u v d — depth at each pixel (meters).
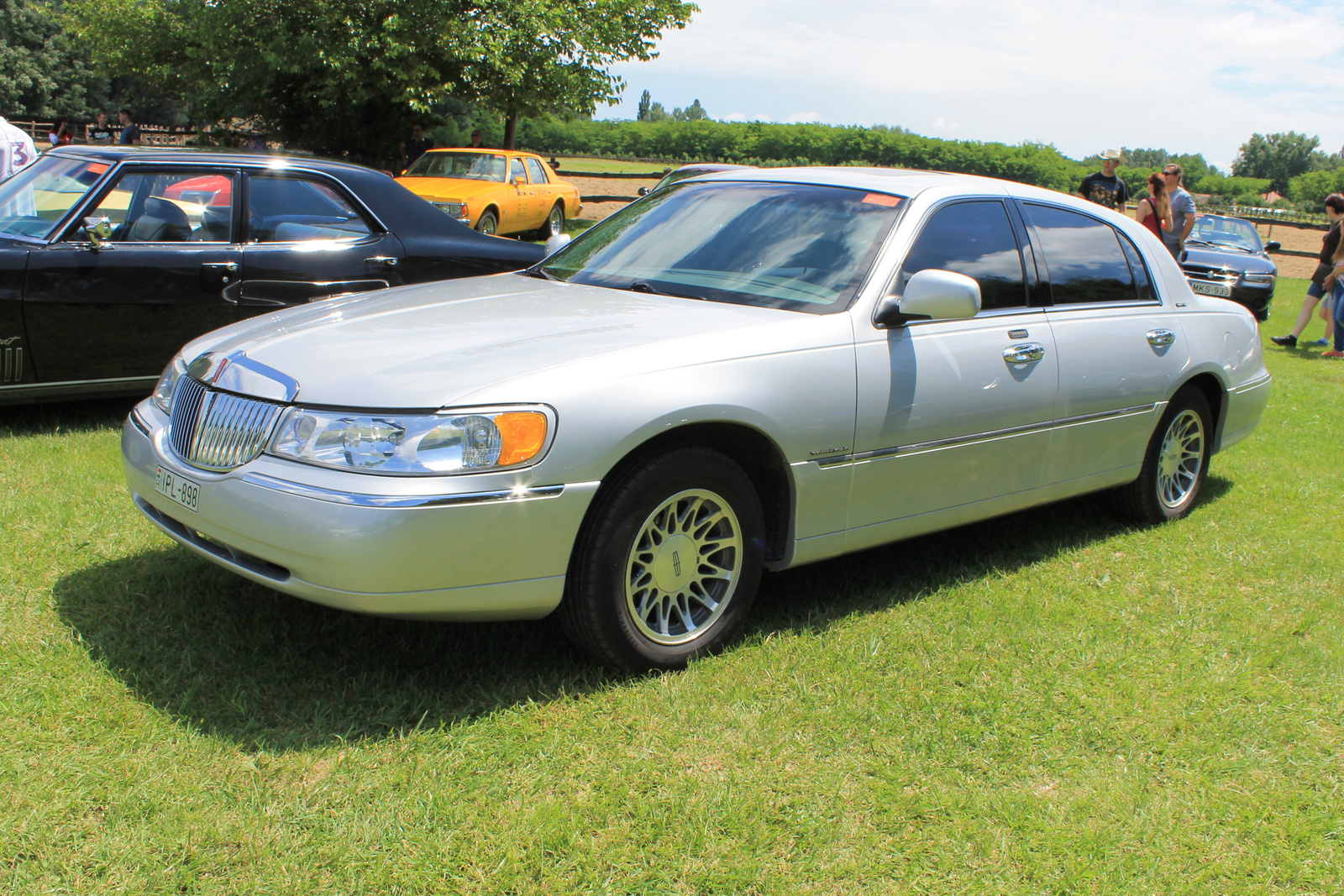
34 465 4.57
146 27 19.61
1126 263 4.45
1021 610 3.60
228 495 2.67
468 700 2.79
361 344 2.89
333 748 2.52
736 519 3.09
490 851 2.17
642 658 2.95
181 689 2.76
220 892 2.01
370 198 6.12
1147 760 2.71
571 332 2.99
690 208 4.06
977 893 2.15
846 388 3.22
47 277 5.07
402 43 17.59
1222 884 2.23
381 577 2.50
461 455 2.54
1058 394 3.92
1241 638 3.51
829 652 3.19
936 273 3.27
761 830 2.29
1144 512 4.70
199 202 5.59
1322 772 2.72
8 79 49.84
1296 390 8.86
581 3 19.95
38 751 2.44
